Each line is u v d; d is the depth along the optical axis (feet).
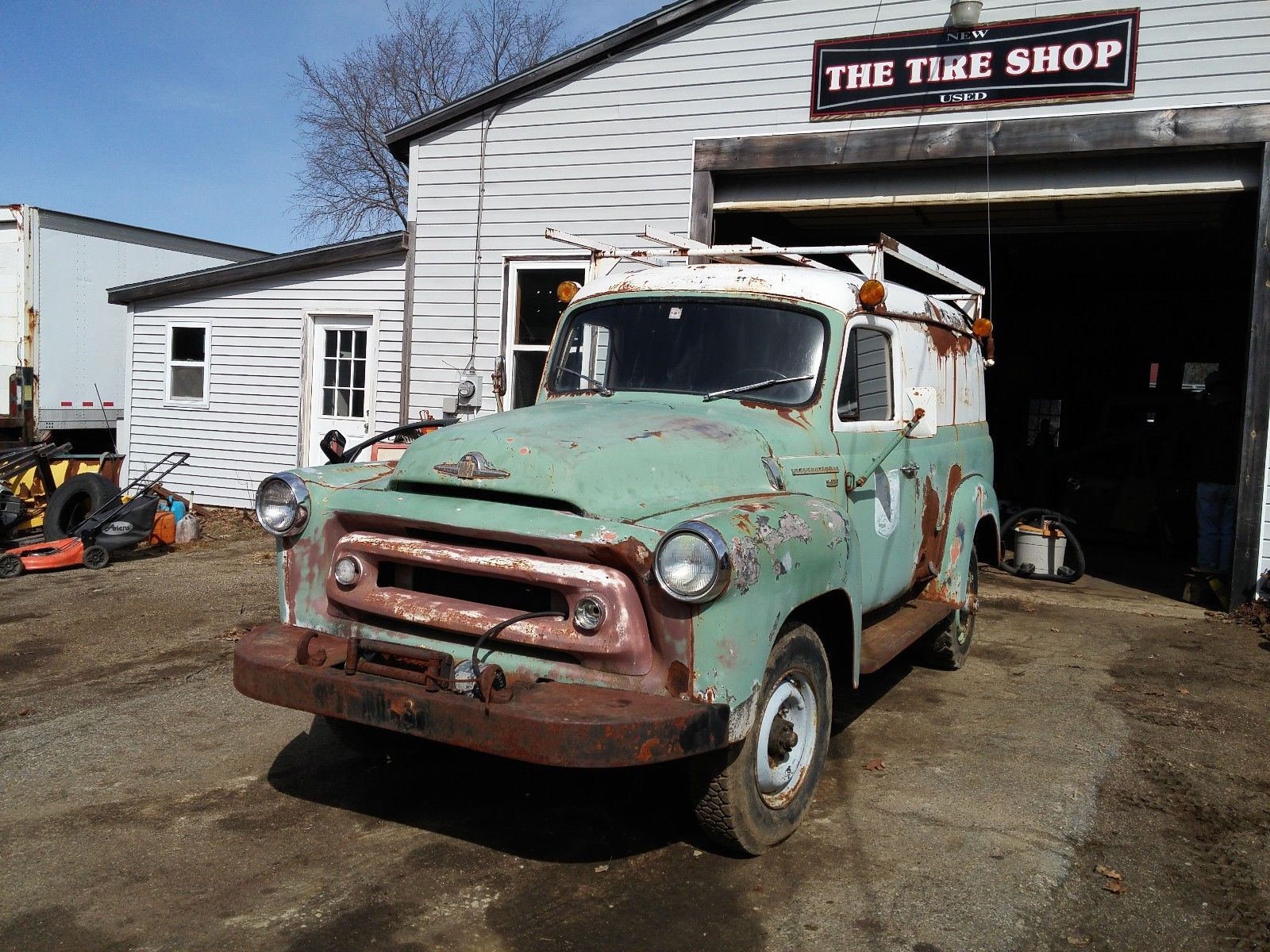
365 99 102.27
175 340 43.93
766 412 14.97
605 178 33.96
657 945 10.73
